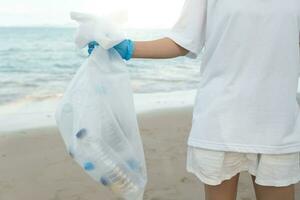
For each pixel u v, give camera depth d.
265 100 1.78
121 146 1.90
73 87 1.91
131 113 1.91
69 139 1.87
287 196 1.95
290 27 1.77
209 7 1.86
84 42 1.88
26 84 8.47
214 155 1.83
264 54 1.76
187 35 1.93
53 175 3.57
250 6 1.75
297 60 1.83
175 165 3.82
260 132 1.79
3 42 11.84
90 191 3.28
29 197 3.18
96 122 1.85
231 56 1.79
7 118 5.85
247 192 3.30
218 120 1.80
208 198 2.01
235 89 1.79
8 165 3.78
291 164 1.87
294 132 1.85
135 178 1.92
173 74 9.95
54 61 10.36
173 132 4.88
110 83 1.90
